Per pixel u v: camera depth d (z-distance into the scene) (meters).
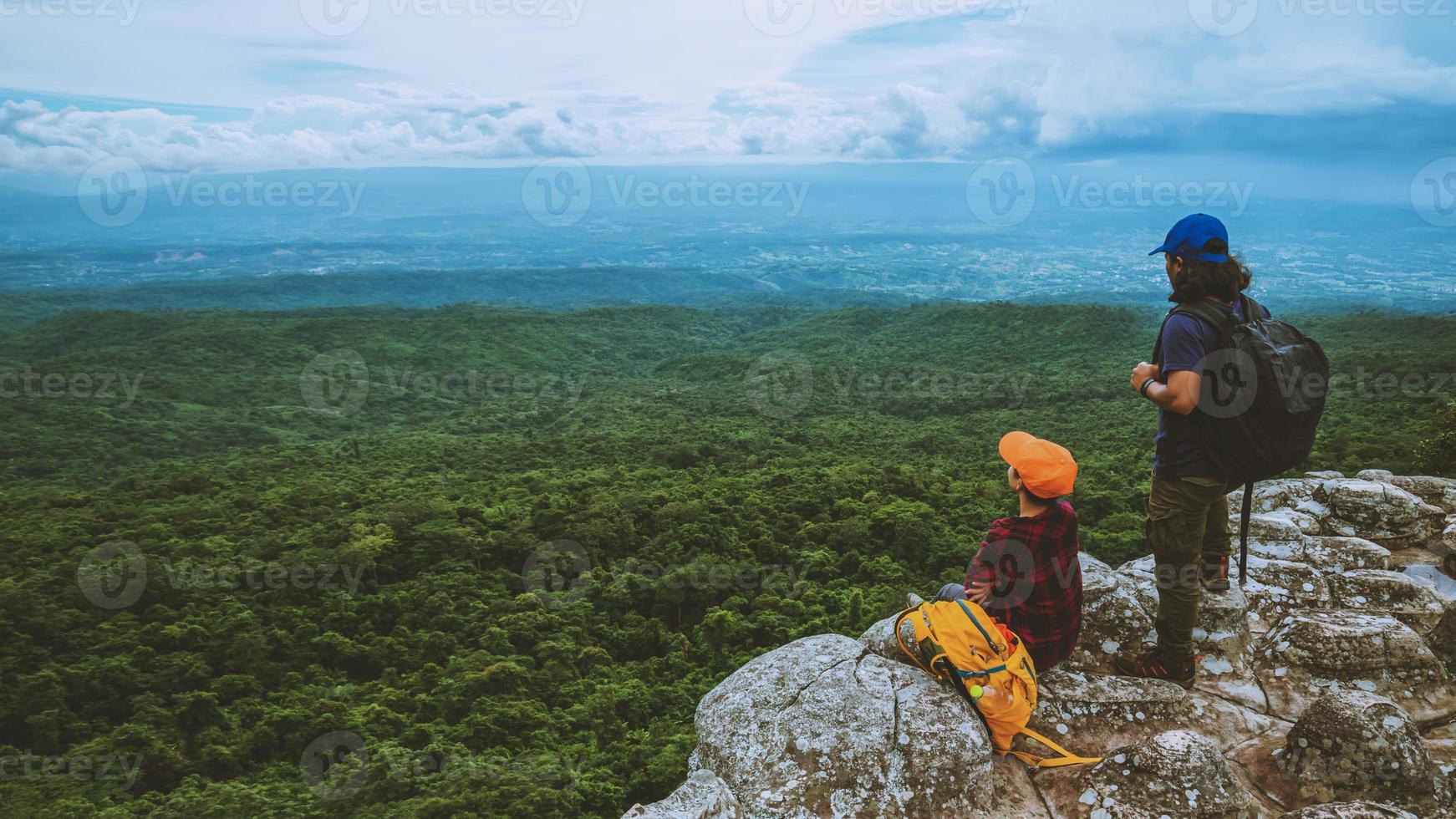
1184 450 3.08
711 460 78.19
